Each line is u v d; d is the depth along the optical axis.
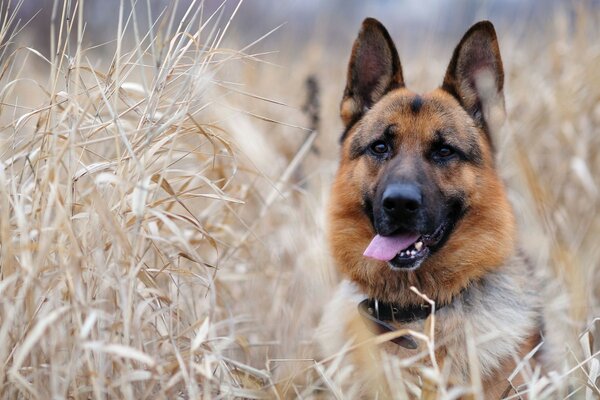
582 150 7.86
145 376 4.05
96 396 3.95
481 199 5.32
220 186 6.42
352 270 5.48
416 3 11.84
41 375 4.09
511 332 5.09
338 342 5.32
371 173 5.43
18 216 4.11
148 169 4.97
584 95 8.34
